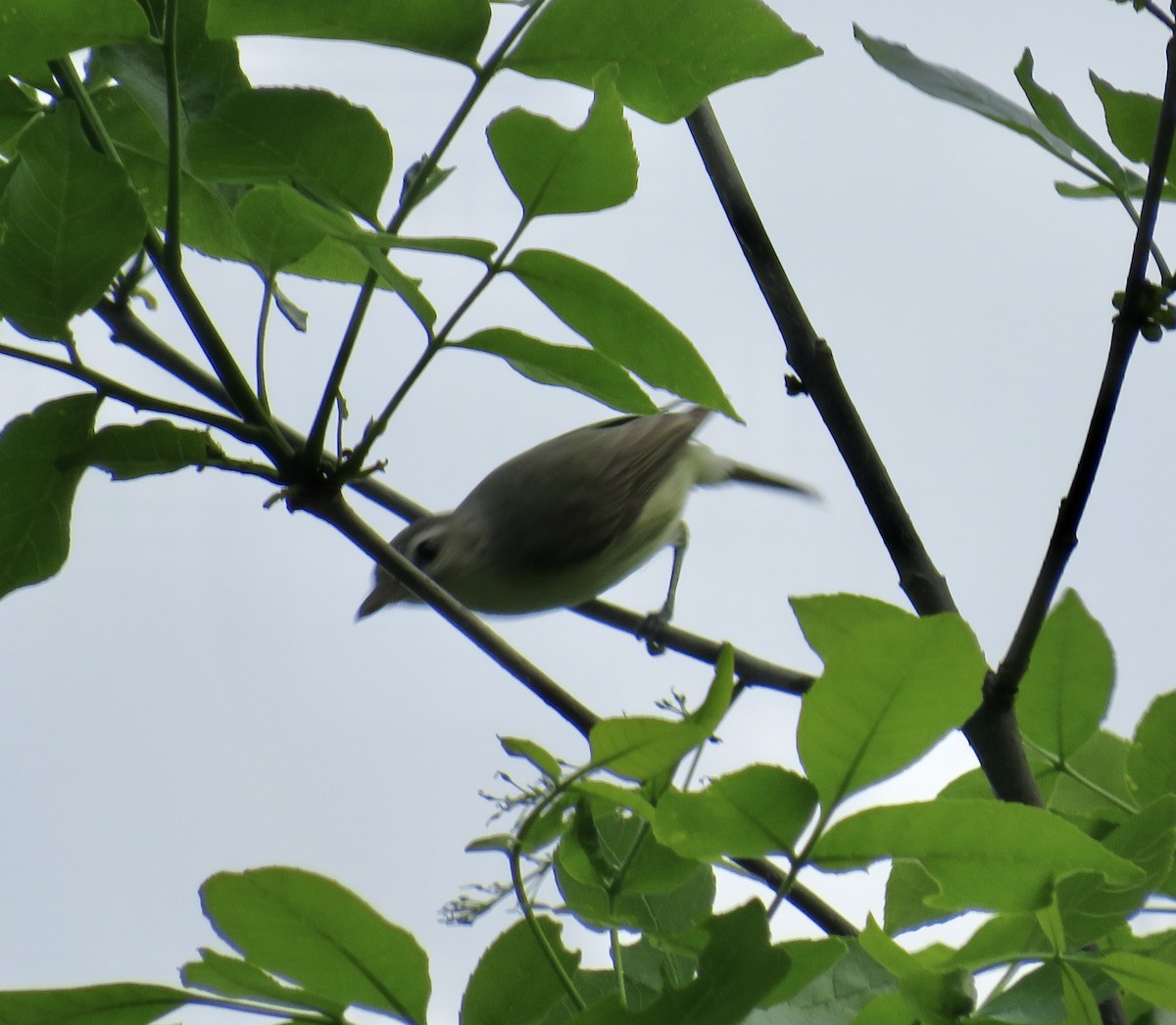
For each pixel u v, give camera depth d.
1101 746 4.90
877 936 2.99
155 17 4.71
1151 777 4.51
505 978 3.22
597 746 3.01
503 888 3.38
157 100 4.67
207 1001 2.94
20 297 4.30
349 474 4.93
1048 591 4.68
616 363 4.27
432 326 4.57
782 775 2.95
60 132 4.12
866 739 2.89
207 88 4.70
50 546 4.61
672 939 3.32
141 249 5.03
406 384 4.83
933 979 2.97
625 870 3.38
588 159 3.94
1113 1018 3.60
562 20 4.02
